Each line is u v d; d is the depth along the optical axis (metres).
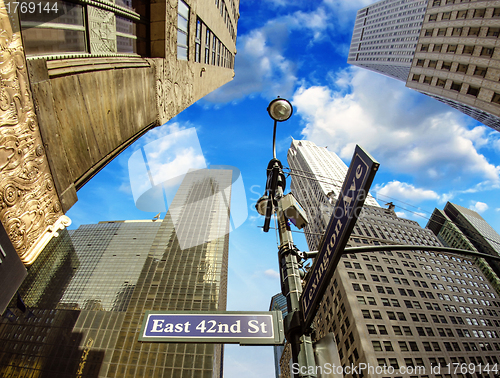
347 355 43.78
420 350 42.31
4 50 5.36
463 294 56.53
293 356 3.79
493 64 39.78
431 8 51.62
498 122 45.75
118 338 62.84
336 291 51.56
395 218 75.25
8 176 5.47
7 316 72.31
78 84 7.74
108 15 10.00
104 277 98.19
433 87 48.91
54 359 62.97
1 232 4.92
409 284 53.31
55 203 6.89
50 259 100.44
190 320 4.28
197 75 20.09
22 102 5.82
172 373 54.19
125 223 123.62
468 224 121.81
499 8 39.62
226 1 31.27
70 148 7.53
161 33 13.52
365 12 171.00
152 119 12.69
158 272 74.88
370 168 2.96
